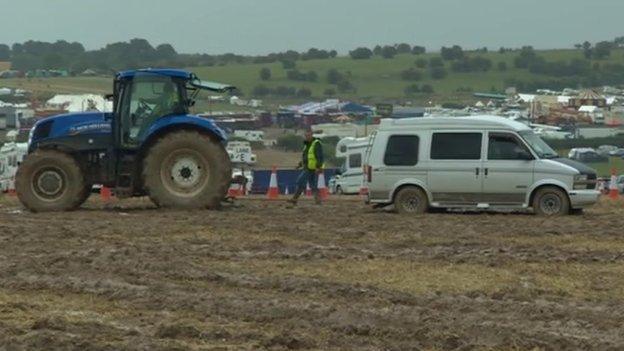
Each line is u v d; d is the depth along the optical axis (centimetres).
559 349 3397
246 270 4872
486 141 7569
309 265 5025
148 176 7569
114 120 7656
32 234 6078
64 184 7644
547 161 7475
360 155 13838
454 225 6650
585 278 4741
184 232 6228
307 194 11844
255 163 14650
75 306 4034
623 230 6425
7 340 3428
